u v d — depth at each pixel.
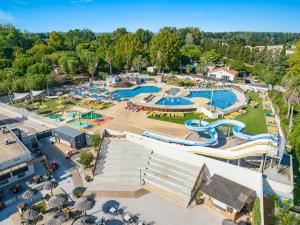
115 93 89.56
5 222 30.44
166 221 30.52
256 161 39.09
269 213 30.75
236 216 31.25
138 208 32.75
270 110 67.75
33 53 131.38
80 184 37.59
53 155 46.03
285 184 32.47
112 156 41.97
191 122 51.03
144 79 107.56
